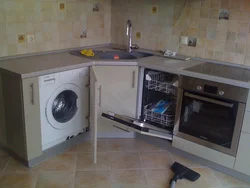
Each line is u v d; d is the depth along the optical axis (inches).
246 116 88.4
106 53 132.5
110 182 92.4
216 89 92.3
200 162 105.5
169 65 106.3
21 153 98.9
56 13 119.4
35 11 111.7
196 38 117.6
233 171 97.6
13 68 93.5
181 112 103.6
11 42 106.7
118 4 139.4
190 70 99.3
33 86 91.3
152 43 132.3
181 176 95.6
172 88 108.0
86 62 107.1
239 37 106.3
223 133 95.3
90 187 89.5
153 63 108.6
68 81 103.5
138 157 108.1
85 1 130.0
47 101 98.0
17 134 97.4
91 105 106.3
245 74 96.2
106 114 114.0
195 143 102.8
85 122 116.4
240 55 107.3
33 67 96.1
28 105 91.4
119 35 142.7
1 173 94.9
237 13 104.9
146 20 131.3
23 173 95.3
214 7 110.0
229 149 94.7
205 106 97.3
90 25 135.4
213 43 113.5
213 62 114.1
